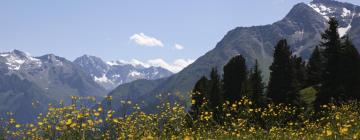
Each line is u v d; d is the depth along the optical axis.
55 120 11.49
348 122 15.28
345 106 20.41
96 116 11.50
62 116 11.49
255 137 14.62
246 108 17.25
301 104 56.69
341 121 15.84
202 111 15.98
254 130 14.98
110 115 12.06
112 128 11.94
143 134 12.54
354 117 17.34
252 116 16.97
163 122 14.00
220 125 15.65
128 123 12.59
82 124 10.94
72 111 11.34
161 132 13.58
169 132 13.70
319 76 61.59
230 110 17.06
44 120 11.50
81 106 11.62
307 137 15.05
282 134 15.41
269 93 60.59
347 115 17.67
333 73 57.03
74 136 10.84
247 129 15.55
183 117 14.62
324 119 19.08
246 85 58.84
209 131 14.60
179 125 14.09
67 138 10.80
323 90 56.16
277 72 60.66
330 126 15.15
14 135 11.98
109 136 11.69
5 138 11.96
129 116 12.99
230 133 14.91
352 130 13.83
